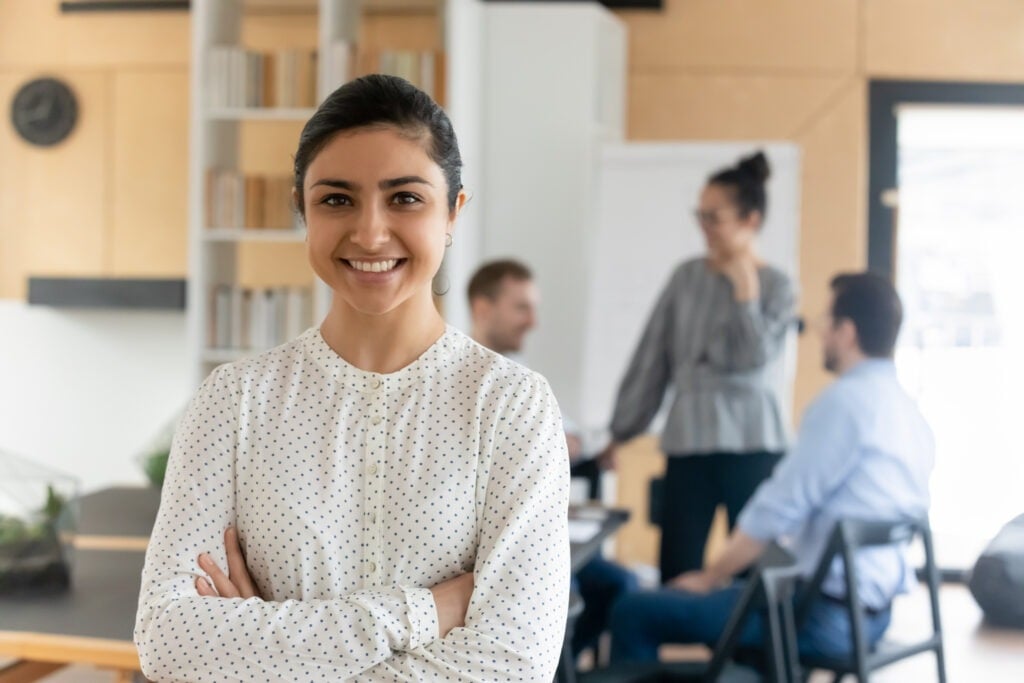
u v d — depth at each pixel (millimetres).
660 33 6582
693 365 5613
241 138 6758
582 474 5609
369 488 1638
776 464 5539
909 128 6633
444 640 1591
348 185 1590
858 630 3613
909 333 6688
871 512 3984
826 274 6566
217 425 1676
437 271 1719
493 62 6207
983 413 6633
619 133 6539
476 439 1665
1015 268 6605
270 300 6020
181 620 1579
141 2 6977
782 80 6543
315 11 6562
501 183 6223
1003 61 6449
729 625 3484
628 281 6004
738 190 5586
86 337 7105
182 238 7027
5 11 7113
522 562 1631
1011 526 4656
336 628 1562
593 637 4754
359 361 1696
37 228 7148
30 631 2551
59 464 7152
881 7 6488
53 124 7074
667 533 5637
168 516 1657
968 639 5574
